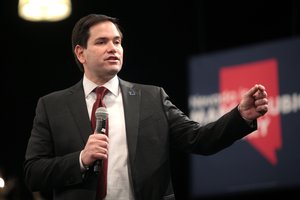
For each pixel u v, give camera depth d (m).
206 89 10.93
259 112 3.64
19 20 12.51
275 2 11.48
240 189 10.28
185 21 12.47
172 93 12.46
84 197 3.66
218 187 10.58
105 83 4.03
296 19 10.98
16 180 9.84
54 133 3.87
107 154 3.63
